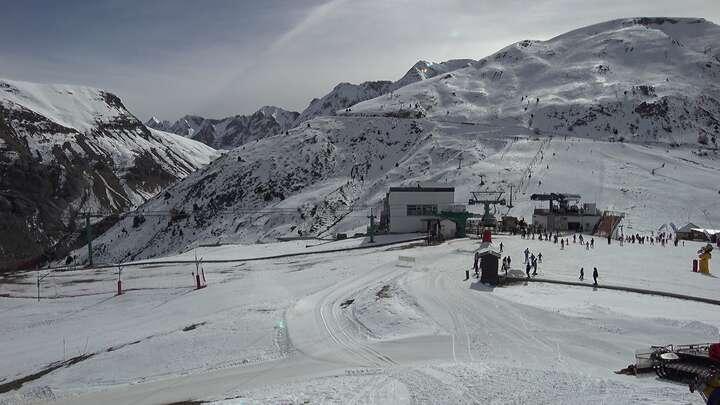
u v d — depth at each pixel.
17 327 50.41
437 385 21.89
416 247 72.50
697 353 21.36
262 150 193.50
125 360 33.09
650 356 22.91
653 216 105.44
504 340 30.06
